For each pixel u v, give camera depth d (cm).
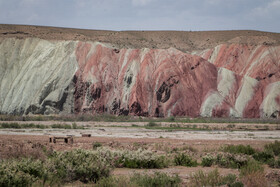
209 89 10981
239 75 11344
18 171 1616
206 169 2183
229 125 7581
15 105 10519
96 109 10388
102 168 1777
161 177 1661
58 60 11275
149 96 10606
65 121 8725
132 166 2191
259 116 10438
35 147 2756
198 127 7469
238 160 2316
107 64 11088
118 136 5028
